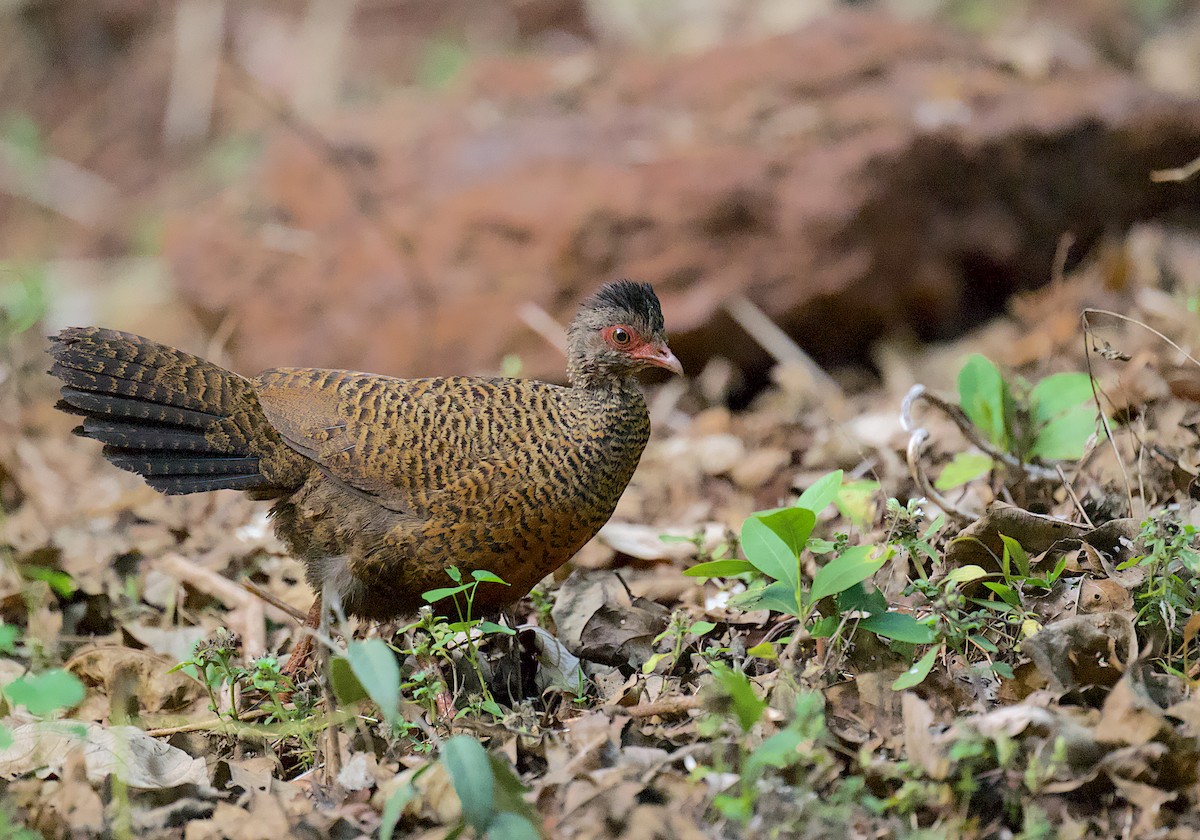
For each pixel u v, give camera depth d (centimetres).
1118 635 712
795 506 722
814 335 1503
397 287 1566
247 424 866
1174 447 917
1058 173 1538
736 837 619
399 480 838
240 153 2306
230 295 1642
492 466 834
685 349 1477
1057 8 2302
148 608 1006
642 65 1730
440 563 845
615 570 994
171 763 739
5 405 1415
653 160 1538
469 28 2477
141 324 1867
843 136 1524
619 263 1495
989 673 727
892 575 820
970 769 619
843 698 699
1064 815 612
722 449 1191
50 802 672
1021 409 922
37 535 1130
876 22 1711
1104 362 1161
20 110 2522
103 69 2553
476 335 1520
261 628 951
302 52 2461
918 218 1499
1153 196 1588
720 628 864
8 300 1447
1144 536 768
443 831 629
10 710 816
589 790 638
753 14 2344
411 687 812
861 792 634
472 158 1619
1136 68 2223
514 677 840
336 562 862
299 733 765
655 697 778
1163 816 606
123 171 2398
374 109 1842
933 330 1541
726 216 1482
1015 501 918
